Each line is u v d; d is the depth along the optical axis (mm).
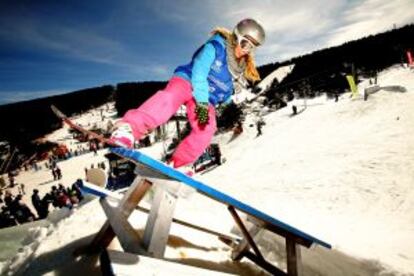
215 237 3414
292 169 13695
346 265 3184
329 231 5168
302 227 5367
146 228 1951
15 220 11055
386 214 7641
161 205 1919
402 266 2959
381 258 3074
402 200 8266
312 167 13211
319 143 18031
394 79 33906
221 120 34375
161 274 1636
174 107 2289
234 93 2582
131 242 1907
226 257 3117
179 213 3527
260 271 3119
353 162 12352
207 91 2270
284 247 3617
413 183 9188
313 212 8078
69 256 2619
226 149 30375
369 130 17234
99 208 3838
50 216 4980
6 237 6242
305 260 3477
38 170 42250
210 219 4168
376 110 21375
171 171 1686
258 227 2934
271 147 22375
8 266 3238
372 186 9570
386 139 14484
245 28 2342
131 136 2021
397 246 3889
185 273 1702
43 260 2734
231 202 1968
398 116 18047
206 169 21672
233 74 2451
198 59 2279
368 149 13758
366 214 7832
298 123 27469
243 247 2959
